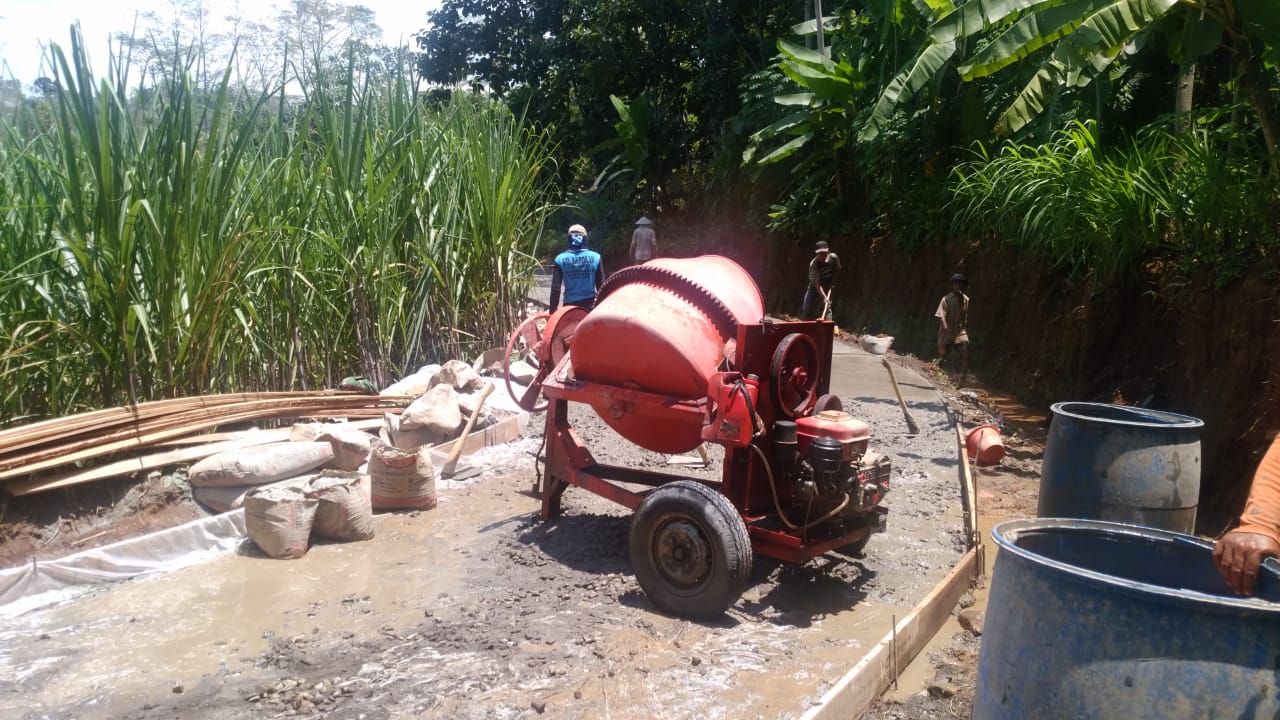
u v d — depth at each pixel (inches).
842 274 809.5
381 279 344.2
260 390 299.1
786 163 901.2
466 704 156.0
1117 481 199.6
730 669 171.5
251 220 282.4
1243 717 90.0
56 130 248.5
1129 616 94.5
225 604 195.2
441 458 294.8
